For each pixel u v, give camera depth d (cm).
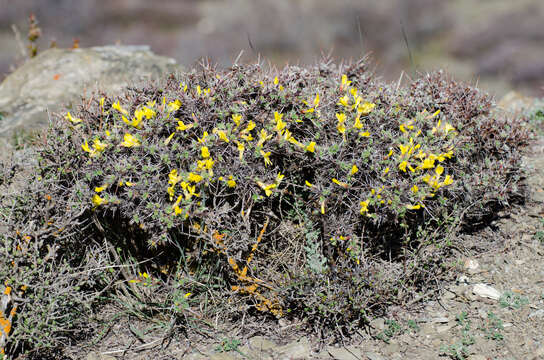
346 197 292
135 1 1933
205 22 1825
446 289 306
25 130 445
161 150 287
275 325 292
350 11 1650
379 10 1673
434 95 329
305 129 304
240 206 297
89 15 1808
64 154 294
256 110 296
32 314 266
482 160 330
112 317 298
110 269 302
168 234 289
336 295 275
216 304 297
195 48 1568
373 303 291
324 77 347
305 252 297
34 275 277
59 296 276
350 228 287
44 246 295
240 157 281
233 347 279
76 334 291
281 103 298
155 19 1870
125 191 285
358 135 293
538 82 1144
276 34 1617
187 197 278
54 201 290
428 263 301
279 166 303
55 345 273
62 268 280
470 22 1639
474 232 339
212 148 286
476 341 271
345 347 277
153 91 314
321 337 285
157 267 315
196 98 295
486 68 1294
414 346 274
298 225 300
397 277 292
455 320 287
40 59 535
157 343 286
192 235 284
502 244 329
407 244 311
